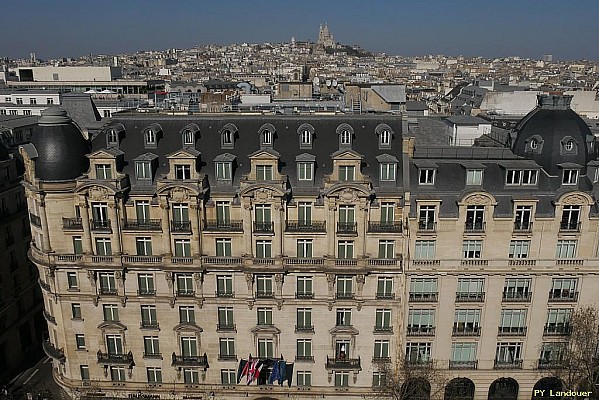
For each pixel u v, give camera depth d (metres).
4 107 167.00
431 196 75.06
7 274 100.31
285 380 83.06
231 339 82.00
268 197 75.31
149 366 83.88
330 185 74.56
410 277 77.56
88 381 85.31
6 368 100.06
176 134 81.31
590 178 78.38
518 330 79.69
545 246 76.00
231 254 78.50
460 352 80.75
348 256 77.94
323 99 151.25
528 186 77.00
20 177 104.31
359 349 81.19
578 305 78.31
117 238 78.06
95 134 88.12
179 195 76.12
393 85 154.75
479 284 77.94
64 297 81.69
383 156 77.25
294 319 80.19
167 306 80.81
